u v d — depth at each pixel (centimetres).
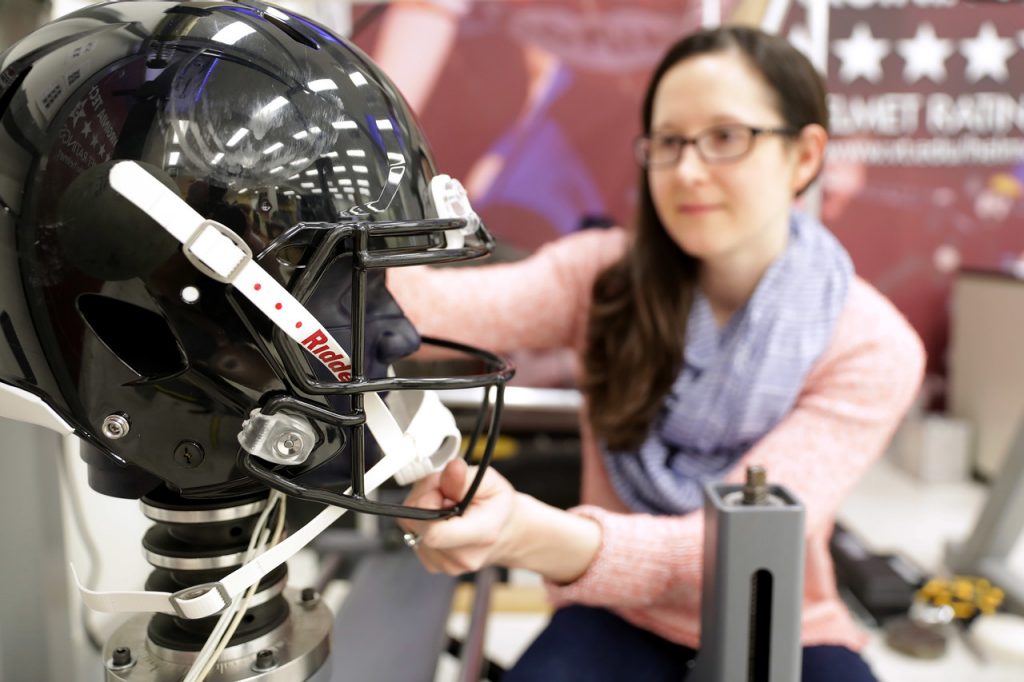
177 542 55
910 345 103
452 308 116
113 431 47
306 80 47
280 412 45
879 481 264
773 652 64
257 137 45
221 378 46
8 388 47
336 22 226
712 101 96
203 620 54
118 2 50
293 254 46
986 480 260
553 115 267
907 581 177
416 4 256
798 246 108
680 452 112
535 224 274
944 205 275
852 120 270
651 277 109
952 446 261
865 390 99
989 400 258
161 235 44
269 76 46
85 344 46
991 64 267
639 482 109
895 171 273
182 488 49
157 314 47
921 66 267
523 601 178
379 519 139
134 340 47
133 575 100
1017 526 185
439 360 110
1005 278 248
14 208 45
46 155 44
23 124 45
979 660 158
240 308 44
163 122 44
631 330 109
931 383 287
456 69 262
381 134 49
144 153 43
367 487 51
